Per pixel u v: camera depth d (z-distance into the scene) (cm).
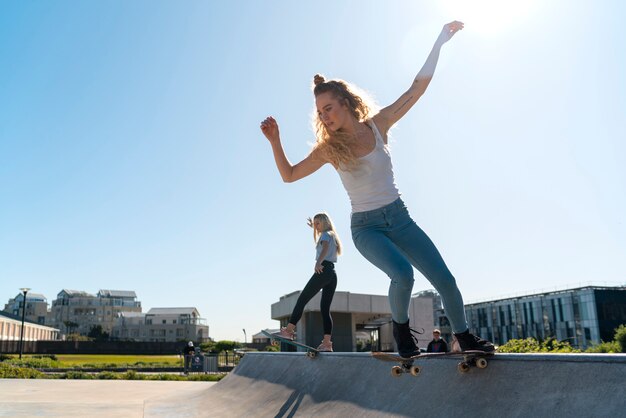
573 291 5844
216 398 598
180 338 12669
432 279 262
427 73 281
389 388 331
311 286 532
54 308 13638
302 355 514
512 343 1094
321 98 269
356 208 271
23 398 732
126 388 927
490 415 236
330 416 360
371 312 2558
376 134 266
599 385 199
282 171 282
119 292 14600
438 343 1094
